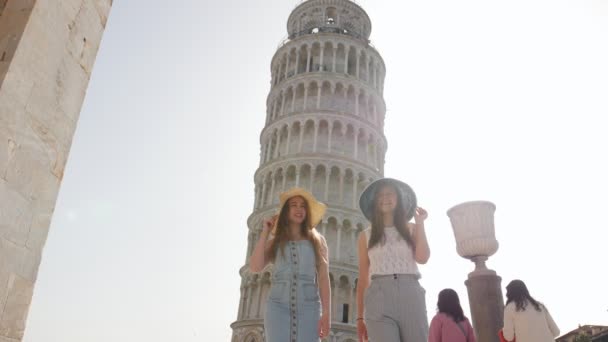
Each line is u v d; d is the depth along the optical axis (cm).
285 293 580
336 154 5162
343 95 5641
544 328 859
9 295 590
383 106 6119
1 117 593
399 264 628
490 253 1120
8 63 614
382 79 6419
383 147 5769
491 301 1062
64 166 712
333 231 4806
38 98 662
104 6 848
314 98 5641
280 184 5200
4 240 589
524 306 879
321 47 5969
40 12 673
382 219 671
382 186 690
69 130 729
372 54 6225
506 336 891
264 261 631
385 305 603
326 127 5438
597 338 4491
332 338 4241
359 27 6669
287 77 5972
